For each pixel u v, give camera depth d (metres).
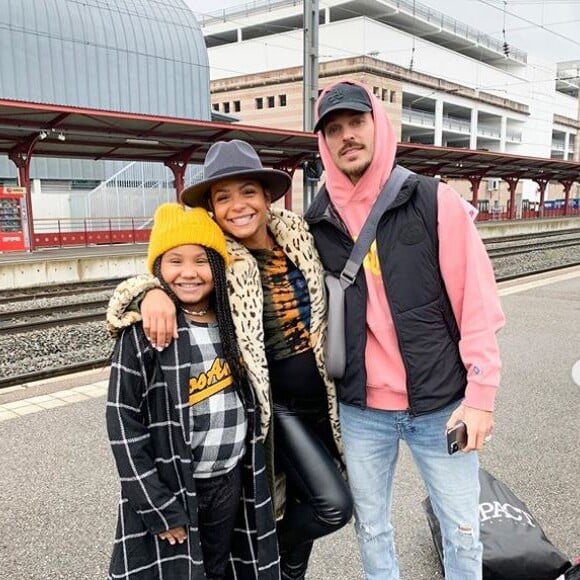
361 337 2.11
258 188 2.03
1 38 28.94
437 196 2.02
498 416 4.85
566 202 47.09
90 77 32.22
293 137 19.58
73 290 12.55
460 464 2.14
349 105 1.95
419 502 3.48
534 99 79.31
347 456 2.29
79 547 3.02
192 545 1.95
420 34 66.62
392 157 2.08
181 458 1.93
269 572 2.09
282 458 2.23
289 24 63.28
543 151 81.94
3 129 15.55
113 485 3.66
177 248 1.89
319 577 2.81
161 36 35.22
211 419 1.99
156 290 1.90
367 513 2.31
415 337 2.04
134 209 29.58
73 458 4.04
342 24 53.53
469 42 69.62
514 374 6.07
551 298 10.83
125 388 1.87
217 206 2.03
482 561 2.48
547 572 2.50
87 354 7.45
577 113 92.25
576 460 4.00
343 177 2.12
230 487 2.07
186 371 1.92
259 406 2.07
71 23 31.38
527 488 3.61
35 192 30.58
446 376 2.06
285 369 2.16
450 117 68.81
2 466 3.92
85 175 32.50
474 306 1.97
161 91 35.28
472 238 1.99
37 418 4.80
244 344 2.01
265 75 56.62
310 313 2.15
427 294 2.04
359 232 2.09
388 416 2.17
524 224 31.19
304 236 2.15
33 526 3.21
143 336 1.90
